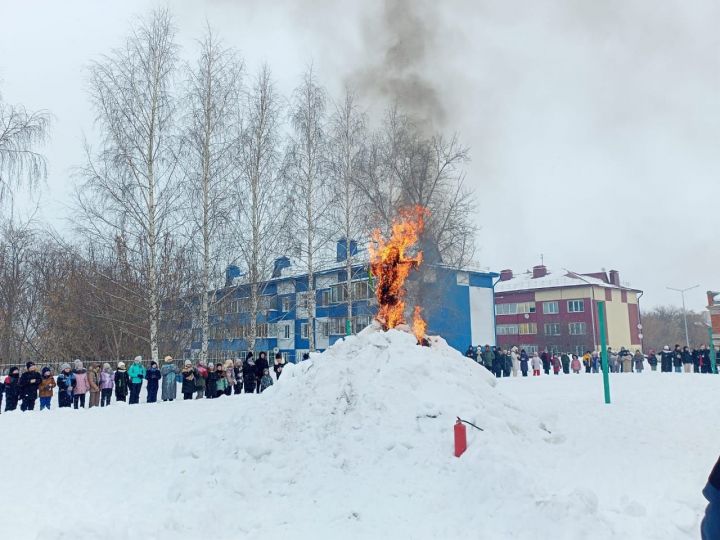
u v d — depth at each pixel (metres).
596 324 58.22
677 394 17.17
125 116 20.58
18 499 6.79
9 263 31.73
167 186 21.06
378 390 8.27
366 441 7.43
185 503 6.39
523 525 5.16
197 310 25.22
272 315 46.53
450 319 39.31
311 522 5.68
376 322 10.84
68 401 16.33
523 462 7.06
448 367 9.12
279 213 24.98
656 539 4.89
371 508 5.94
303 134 26.34
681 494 6.04
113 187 20.30
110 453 9.21
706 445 9.04
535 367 29.62
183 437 9.43
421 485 6.38
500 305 65.12
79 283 27.20
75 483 7.49
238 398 16.94
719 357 37.16
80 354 28.16
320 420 7.99
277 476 6.93
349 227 26.88
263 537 5.32
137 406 15.39
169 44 21.91
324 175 26.27
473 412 7.79
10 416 13.55
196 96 22.70
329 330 42.12
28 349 32.25
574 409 13.60
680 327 88.69
